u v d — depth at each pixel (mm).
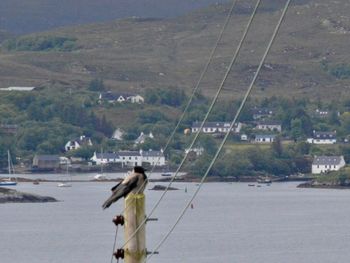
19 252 138500
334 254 134500
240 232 165500
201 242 147500
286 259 129750
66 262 127750
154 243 147000
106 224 179625
